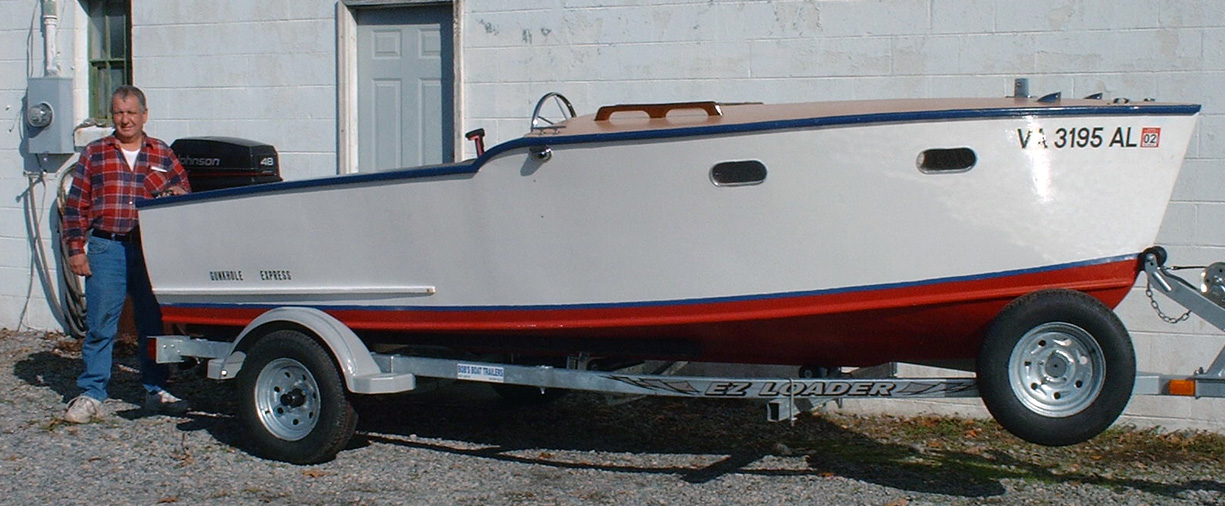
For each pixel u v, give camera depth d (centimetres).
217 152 786
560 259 556
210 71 898
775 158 512
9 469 606
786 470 611
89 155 698
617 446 661
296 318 612
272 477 596
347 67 855
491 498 561
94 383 711
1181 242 686
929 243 504
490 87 815
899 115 497
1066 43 692
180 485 581
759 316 528
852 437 688
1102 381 491
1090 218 499
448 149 847
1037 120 493
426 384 647
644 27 774
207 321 668
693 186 525
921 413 733
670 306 541
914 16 717
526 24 802
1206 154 675
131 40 938
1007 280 503
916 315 515
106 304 700
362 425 704
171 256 669
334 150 866
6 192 979
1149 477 607
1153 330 693
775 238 519
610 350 578
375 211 596
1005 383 497
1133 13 679
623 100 782
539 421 719
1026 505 555
